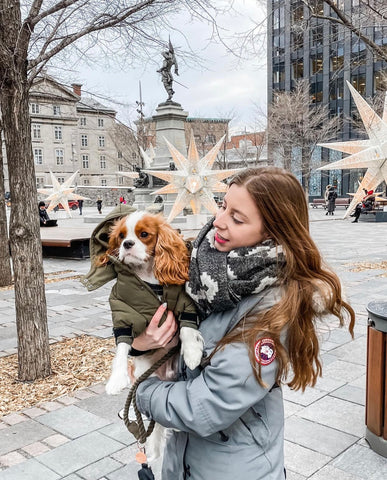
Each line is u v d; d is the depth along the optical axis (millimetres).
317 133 36312
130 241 1504
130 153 44531
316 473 3010
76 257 13852
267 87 45594
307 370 1390
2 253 9891
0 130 8758
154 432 1913
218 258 1375
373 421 3236
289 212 1350
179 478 1482
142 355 1647
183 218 20953
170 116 23156
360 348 5387
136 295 1507
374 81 39719
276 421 1436
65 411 3957
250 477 1357
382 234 19516
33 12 4207
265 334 1293
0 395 4309
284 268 1359
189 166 17375
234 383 1285
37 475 3018
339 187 47594
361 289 8734
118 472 3037
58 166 71062
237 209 1361
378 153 9219
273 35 12445
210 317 1464
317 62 42000
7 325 6949
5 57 4051
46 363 4730
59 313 7539
